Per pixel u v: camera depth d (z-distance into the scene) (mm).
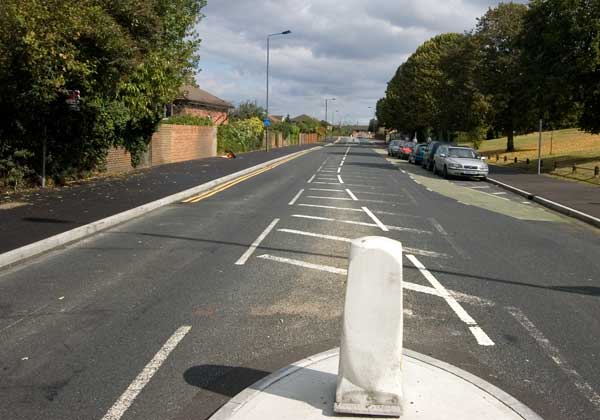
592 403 4207
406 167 36781
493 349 5246
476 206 16641
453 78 50812
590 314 6348
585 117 31469
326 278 7609
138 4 16453
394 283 3836
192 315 6039
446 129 57188
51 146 17953
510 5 46531
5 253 8250
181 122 40469
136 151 25844
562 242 10945
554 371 4770
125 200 14656
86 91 17594
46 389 4316
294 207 14812
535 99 32031
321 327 5711
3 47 13086
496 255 9453
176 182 19938
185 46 26328
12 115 15750
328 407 3908
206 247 9539
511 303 6699
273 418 3773
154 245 9680
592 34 27266
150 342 5270
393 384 3814
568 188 22016
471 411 3877
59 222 11117
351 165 36219
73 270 7941
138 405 4070
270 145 63281
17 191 15977
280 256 8898
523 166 33875
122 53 16125
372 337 3830
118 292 6871
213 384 4414
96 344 5215
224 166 29219
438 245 10188
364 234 11023
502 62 45031
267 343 5270
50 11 12969
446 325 5875
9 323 5766
